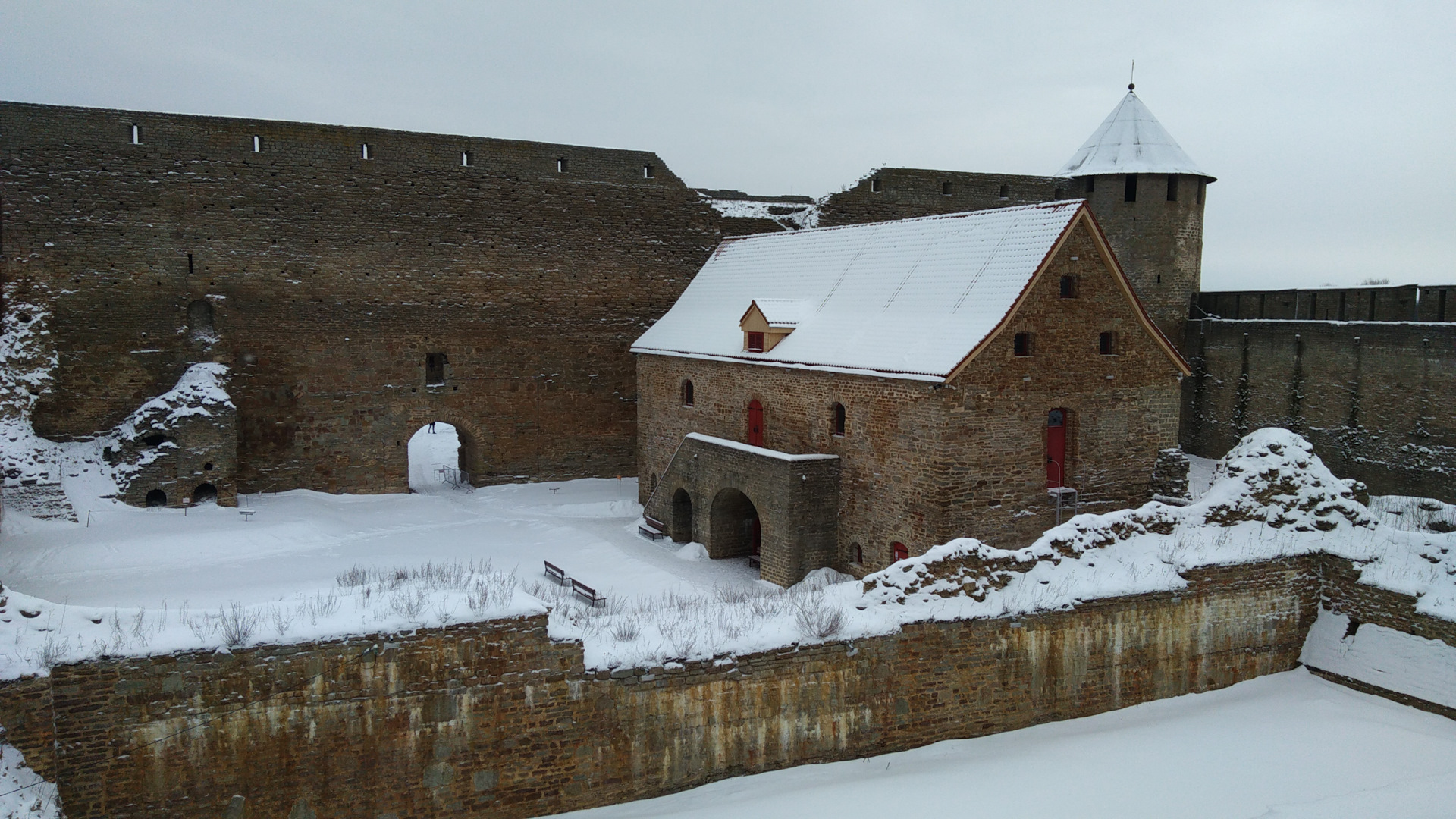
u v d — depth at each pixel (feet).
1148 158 128.57
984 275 78.48
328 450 109.91
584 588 73.20
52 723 37.17
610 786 44.73
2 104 94.32
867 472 79.87
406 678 41.65
